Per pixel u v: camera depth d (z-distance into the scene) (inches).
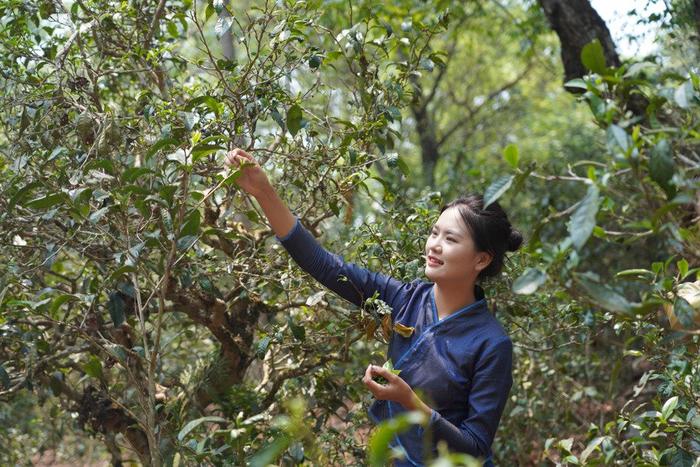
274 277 106.8
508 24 301.1
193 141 81.4
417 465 82.7
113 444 112.7
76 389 115.1
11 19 113.8
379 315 95.0
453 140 349.1
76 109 98.0
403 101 114.0
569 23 159.8
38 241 98.3
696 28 137.9
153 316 115.0
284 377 110.6
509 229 89.5
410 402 78.6
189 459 85.4
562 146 270.5
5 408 140.4
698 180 65.5
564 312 105.4
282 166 106.8
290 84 106.2
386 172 206.7
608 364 165.5
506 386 85.0
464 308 88.2
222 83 99.7
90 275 110.6
